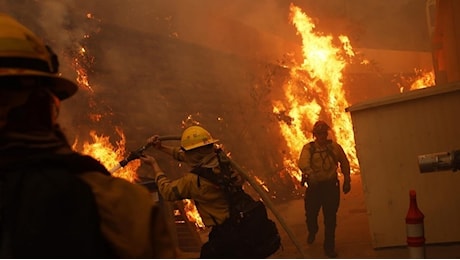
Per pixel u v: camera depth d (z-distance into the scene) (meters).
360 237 7.49
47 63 1.42
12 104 1.33
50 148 1.35
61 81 1.47
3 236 1.23
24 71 1.34
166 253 1.36
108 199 1.31
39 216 1.21
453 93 6.42
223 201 3.97
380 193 6.59
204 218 4.02
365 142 6.68
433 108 6.48
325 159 6.93
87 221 1.25
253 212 3.97
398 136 6.58
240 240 3.90
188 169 10.06
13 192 1.24
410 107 6.53
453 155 3.92
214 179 3.98
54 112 1.45
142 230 1.31
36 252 1.19
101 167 1.42
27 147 1.31
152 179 6.43
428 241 6.42
